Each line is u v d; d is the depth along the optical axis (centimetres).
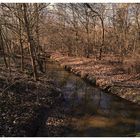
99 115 2159
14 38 3234
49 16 4028
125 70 3497
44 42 5853
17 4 2538
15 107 1945
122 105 2427
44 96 2391
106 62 4350
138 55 3603
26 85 2453
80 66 4259
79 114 2161
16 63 3597
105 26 5394
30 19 2659
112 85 2938
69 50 6194
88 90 2953
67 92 2834
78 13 5106
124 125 1948
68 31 5831
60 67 4609
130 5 4034
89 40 5597
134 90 2681
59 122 1952
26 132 1673
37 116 1952
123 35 4503
